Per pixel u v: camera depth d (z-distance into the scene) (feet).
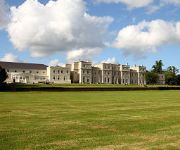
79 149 44.37
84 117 80.12
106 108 105.70
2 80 295.89
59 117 80.02
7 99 150.30
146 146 46.47
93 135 54.65
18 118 77.61
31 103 126.41
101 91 265.13
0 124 67.15
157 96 188.44
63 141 49.47
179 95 202.28
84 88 267.39
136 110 99.19
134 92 250.78
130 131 58.75
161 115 85.15
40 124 67.36
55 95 192.13
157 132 57.82
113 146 46.26
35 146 45.88
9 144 47.01
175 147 45.93
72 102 133.28
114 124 67.62
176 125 66.49
